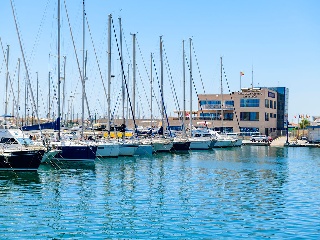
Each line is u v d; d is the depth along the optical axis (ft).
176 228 79.36
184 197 108.17
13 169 135.03
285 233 76.69
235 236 74.74
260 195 112.88
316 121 546.26
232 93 449.48
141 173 152.15
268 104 460.96
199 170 166.20
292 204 101.45
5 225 80.12
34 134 174.40
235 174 156.66
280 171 170.60
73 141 179.93
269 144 377.30
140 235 75.00
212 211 92.94
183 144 263.08
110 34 202.49
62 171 148.97
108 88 201.98
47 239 72.33
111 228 78.95
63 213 89.30
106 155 195.00
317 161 221.05
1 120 171.73
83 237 73.61
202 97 454.81
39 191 111.86
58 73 172.76
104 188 118.62
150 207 95.96
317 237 74.28
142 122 331.98
